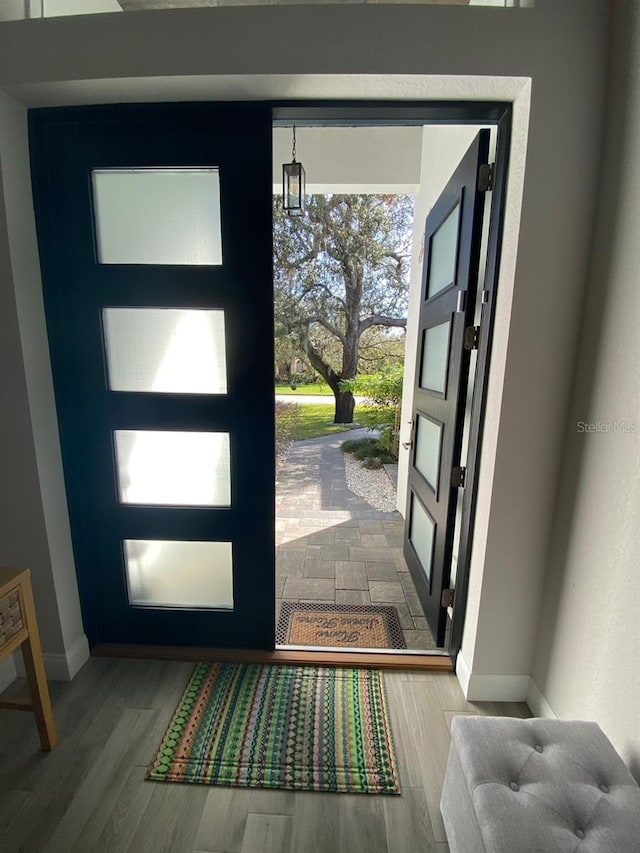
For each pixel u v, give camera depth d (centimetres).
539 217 123
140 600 180
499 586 147
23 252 138
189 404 158
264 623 175
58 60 121
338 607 214
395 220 627
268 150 138
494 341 140
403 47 116
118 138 140
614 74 114
